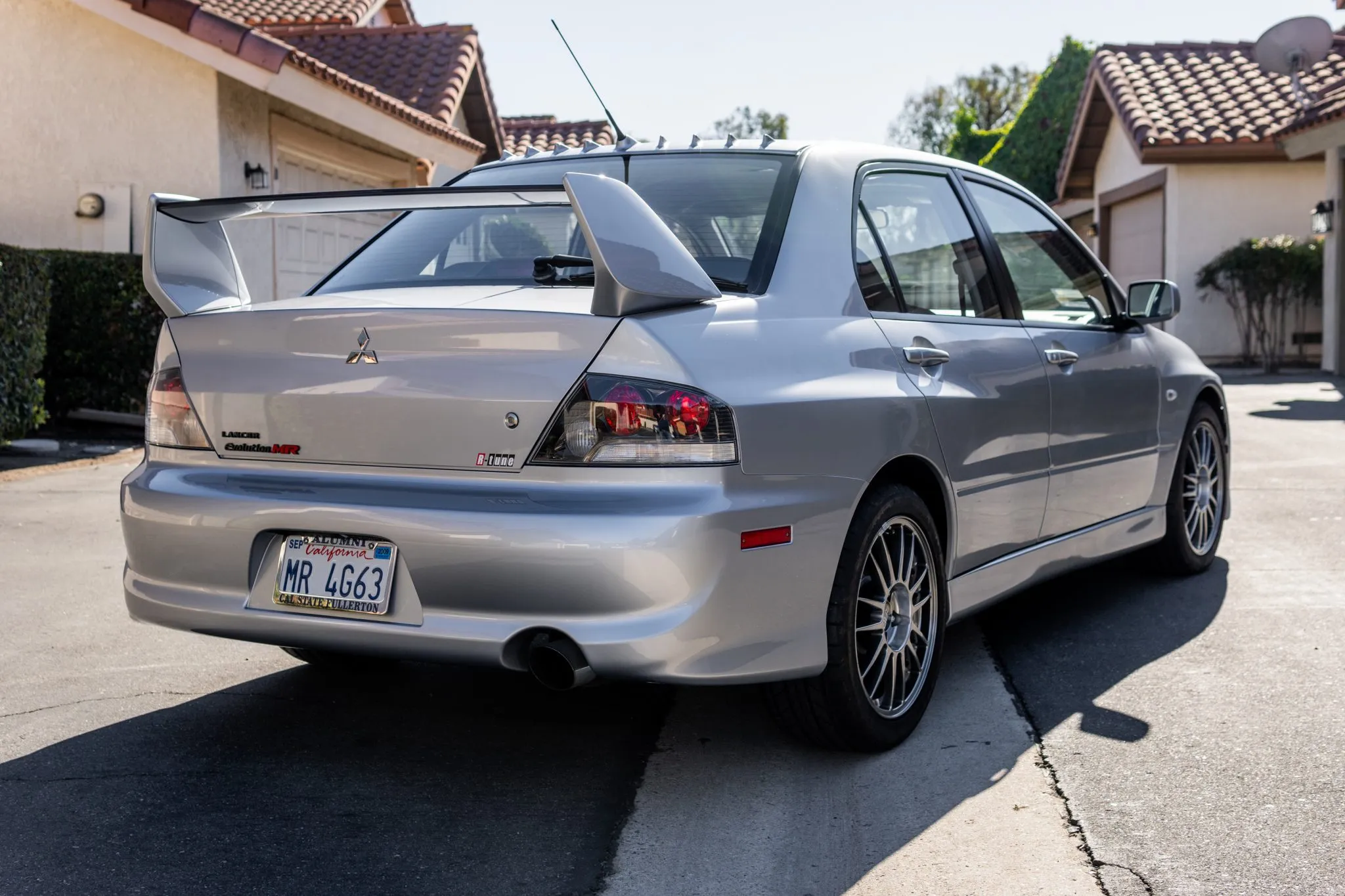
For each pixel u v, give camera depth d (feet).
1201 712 12.12
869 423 10.59
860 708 10.71
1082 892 8.53
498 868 9.01
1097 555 15.23
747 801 10.14
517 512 9.15
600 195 9.45
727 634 9.37
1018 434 12.95
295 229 42.88
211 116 37.60
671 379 9.18
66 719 12.13
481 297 10.21
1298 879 8.68
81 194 38.34
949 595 12.05
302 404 10.02
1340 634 14.69
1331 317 54.08
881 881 8.75
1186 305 61.26
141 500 10.57
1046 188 95.30
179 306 10.86
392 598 9.61
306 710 12.46
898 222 12.45
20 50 38.27
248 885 8.72
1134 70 67.00
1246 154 59.00
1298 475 26.08
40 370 32.04
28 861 9.06
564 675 9.33
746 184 11.64
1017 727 11.76
